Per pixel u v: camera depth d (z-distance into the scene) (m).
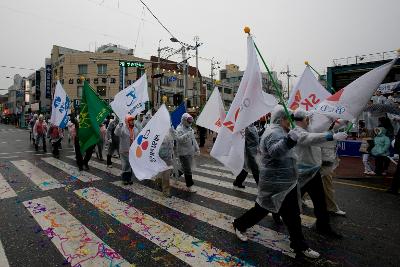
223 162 4.55
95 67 43.19
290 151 3.74
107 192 6.86
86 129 8.32
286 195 3.75
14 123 64.44
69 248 4.04
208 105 7.42
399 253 3.84
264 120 11.16
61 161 11.23
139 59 44.03
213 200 6.32
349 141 13.28
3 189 7.06
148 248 4.04
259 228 4.75
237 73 64.06
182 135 7.00
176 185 7.69
